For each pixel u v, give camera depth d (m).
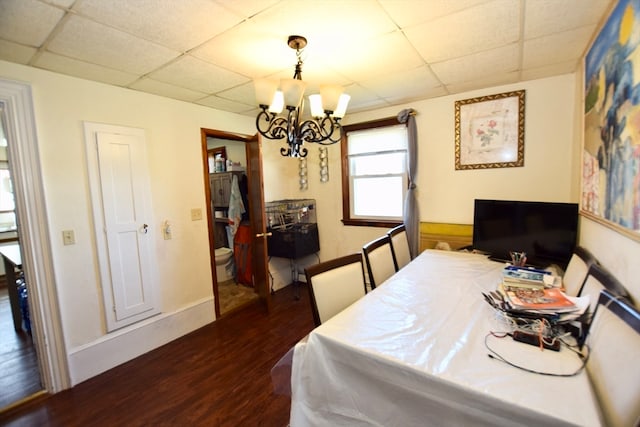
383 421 1.12
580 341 1.19
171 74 2.21
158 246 2.72
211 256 3.18
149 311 2.63
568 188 2.58
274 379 1.41
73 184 2.18
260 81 1.64
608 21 1.41
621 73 1.22
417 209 3.29
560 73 2.50
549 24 1.66
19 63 1.92
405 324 1.37
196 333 2.94
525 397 0.89
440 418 1.00
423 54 2.04
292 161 4.27
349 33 1.72
